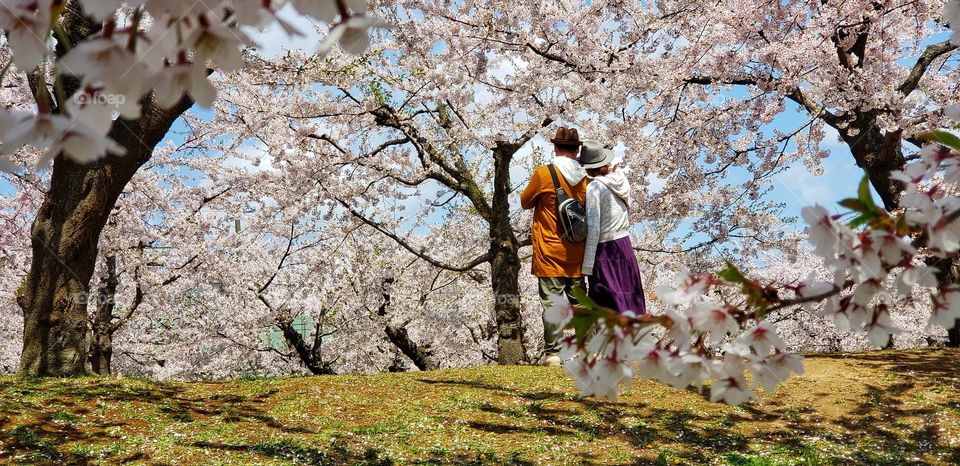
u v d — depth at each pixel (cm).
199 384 746
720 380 167
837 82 948
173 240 1424
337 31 107
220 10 106
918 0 979
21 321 1578
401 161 1231
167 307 1639
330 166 1162
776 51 902
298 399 673
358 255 1573
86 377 713
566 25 950
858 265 152
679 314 159
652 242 1426
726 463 512
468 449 530
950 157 181
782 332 1889
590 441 559
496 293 1171
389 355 1919
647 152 1020
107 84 103
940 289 166
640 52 999
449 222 1553
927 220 150
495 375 797
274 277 1573
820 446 559
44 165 99
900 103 951
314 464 482
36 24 107
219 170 1409
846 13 904
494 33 941
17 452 460
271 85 1102
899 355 855
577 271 765
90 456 468
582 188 759
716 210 1143
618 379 160
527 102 1055
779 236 1165
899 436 579
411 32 941
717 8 909
